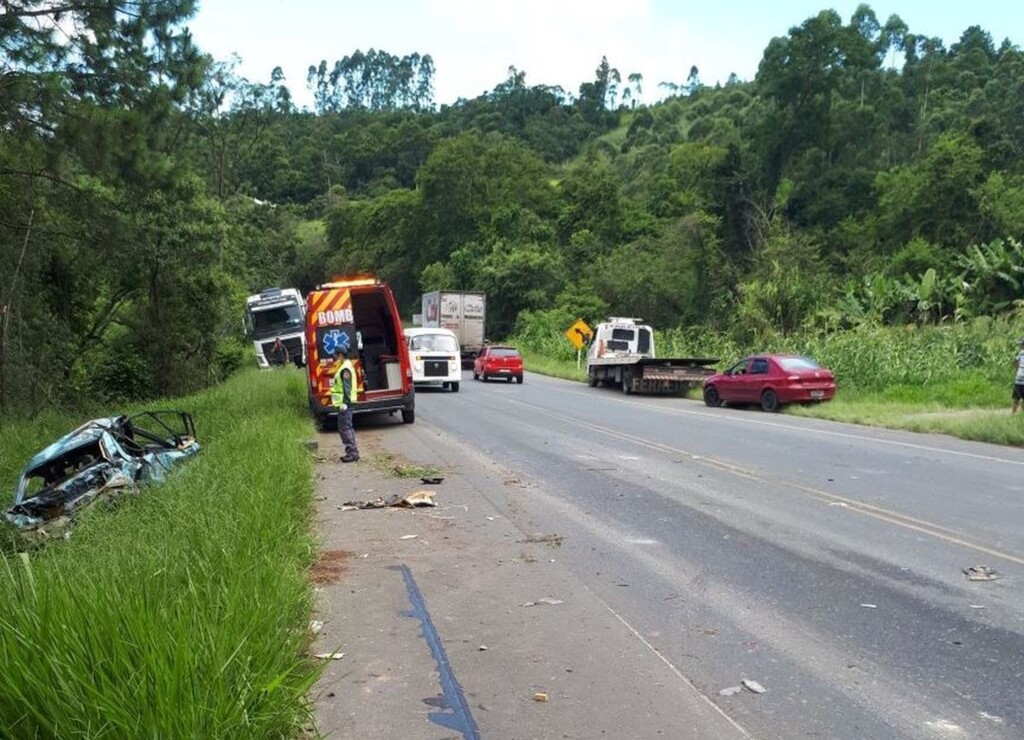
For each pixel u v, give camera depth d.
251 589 4.88
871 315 38.09
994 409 21.06
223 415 17.14
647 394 29.67
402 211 91.12
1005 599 6.40
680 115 142.00
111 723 3.22
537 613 6.07
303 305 45.22
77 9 13.55
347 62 186.88
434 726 4.29
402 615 5.96
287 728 3.88
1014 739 4.21
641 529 8.76
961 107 85.38
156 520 7.37
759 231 59.50
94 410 21.88
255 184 123.81
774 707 4.57
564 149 143.75
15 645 3.54
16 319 21.42
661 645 5.48
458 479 11.88
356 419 20.53
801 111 75.50
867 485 11.37
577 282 69.31
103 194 16.59
